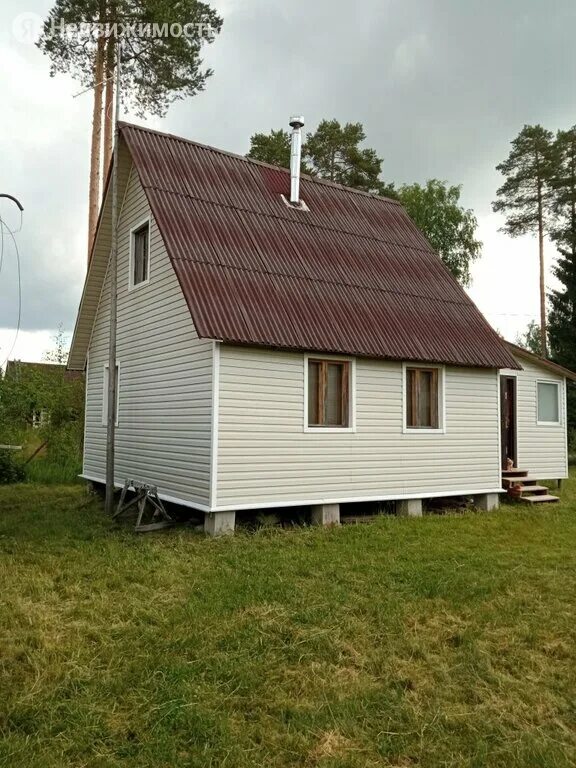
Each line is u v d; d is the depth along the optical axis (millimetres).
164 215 10258
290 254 11328
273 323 9609
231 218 11227
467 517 11234
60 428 19203
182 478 9789
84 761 3691
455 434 11859
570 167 29172
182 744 3881
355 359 10578
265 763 3746
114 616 5738
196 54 18219
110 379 10781
